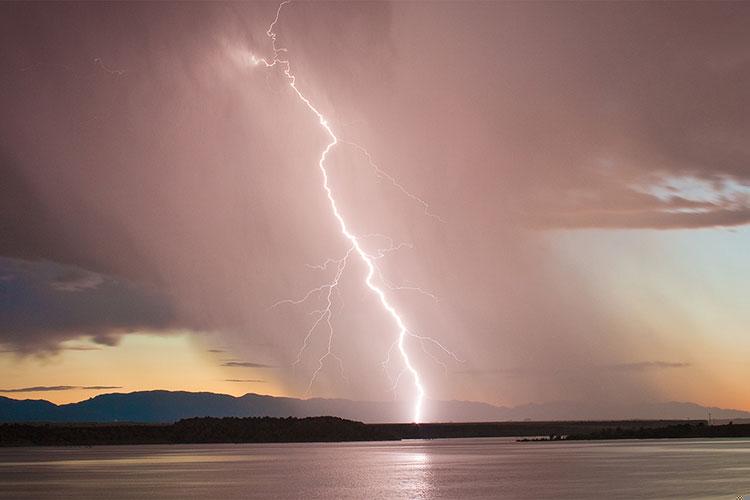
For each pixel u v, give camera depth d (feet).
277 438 541.34
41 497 147.74
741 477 168.04
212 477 189.78
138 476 194.29
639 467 202.90
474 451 335.67
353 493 150.51
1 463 257.55
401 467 221.66
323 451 350.02
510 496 139.64
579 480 167.94
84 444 486.79
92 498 145.59
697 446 348.59
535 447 376.07
